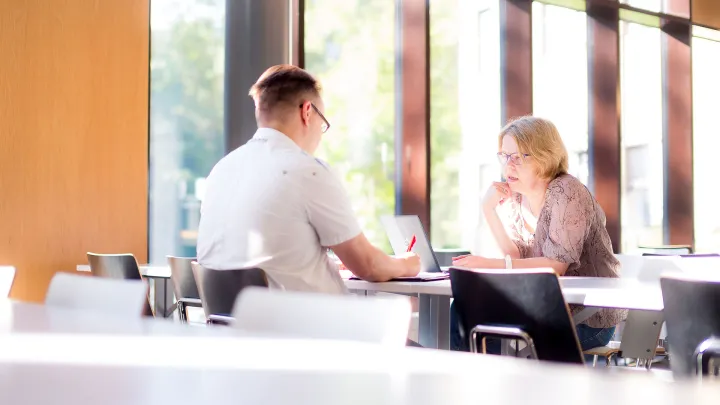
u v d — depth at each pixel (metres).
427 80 5.61
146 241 4.57
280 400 0.58
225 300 2.28
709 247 8.52
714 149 8.59
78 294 1.62
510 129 3.05
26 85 4.14
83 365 0.75
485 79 6.05
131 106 4.52
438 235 5.71
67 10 4.29
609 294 2.04
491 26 6.11
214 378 0.68
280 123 2.50
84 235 4.32
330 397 0.59
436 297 2.82
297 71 2.56
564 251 2.73
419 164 5.58
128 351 0.83
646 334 2.73
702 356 1.72
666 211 7.96
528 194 3.02
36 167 4.16
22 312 1.26
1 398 0.61
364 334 1.10
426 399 0.58
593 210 2.82
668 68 7.97
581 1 6.80
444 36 5.77
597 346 2.79
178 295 3.21
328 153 5.18
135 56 4.54
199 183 4.81
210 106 4.82
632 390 0.60
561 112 6.82
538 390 0.61
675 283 1.77
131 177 4.51
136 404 0.58
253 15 4.68
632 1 7.39
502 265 2.73
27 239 4.13
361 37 5.34
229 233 2.42
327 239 2.41
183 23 4.74
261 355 0.80
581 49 7.04
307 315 1.18
